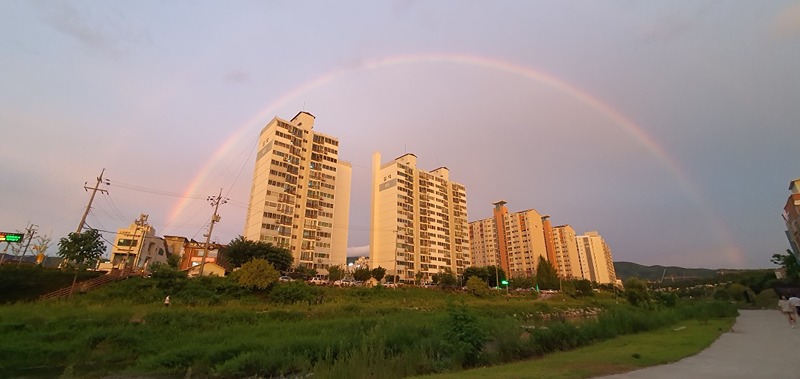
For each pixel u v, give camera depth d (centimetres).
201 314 3130
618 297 10100
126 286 3828
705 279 12094
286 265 6372
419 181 12925
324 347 2000
